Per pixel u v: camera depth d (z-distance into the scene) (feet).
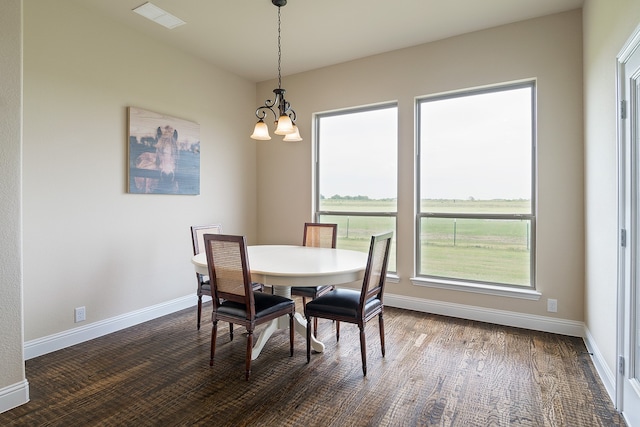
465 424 5.93
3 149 6.19
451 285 11.36
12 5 6.24
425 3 9.33
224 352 8.73
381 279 8.40
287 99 14.64
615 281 6.60
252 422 5.98
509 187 10.84
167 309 11.73
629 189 5.87
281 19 10.13
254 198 15.26
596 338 8.06
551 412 6.25
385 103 12.69
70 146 9.13
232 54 12.51
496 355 8.52
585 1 9.00
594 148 8.15
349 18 10.09
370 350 8.86
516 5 9.43
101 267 9.86
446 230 11.82
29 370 7.79
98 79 9.74
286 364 8.09
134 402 6.55
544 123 9.98
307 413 6.23
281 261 8.51
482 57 10.82
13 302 6.34
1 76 6.13
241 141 14.61
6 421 5.96
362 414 6.20
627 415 5.91
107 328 9.98
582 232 9.59
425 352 8.72
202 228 10.77
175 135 11.80
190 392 6.89
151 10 9.64
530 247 10.53
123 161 10.39
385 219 12.85
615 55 6.48
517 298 10.44
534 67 10.11
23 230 8.29
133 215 10.68
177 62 11.96
